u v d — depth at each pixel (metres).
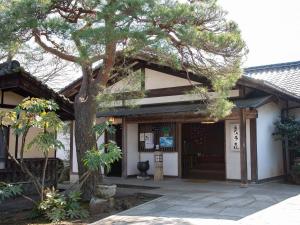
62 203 7.53
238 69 9.17
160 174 13.61
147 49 8.20
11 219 7.48
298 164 12.41
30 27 7.07
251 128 12.08
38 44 8.65
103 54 8.23
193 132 16.33
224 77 9.34
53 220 7.21
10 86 8.88
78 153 9.14
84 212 7.75
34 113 7.25
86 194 8.93
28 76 8.86
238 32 8.32
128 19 7.21
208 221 7.09
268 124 12.80
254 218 7.32
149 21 7.52
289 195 9.88
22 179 9.60
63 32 7.13
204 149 16.06
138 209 8.30
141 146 14.88
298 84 15.07
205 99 10.82
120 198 9.69
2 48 7.70
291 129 12.43
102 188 8.60
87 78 9.46
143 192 10.62
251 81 11.54
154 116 13.01
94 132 8.81
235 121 12.66
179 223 6.95
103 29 6.90
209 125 16.05
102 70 9.18
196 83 13.00
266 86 11.60
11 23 6.91
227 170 12.81
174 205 8.67
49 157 10.60
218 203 8.84
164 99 13.88
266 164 12.51
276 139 12.97
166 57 8.55
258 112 12.21
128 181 13.28
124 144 14.23
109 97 9.17
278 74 16.92
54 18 7.34
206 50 8.42
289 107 13.72
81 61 7.71
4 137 9.28
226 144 12.87
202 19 8.04
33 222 7.21
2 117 7.51
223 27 8.30
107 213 8.02
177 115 12.61
